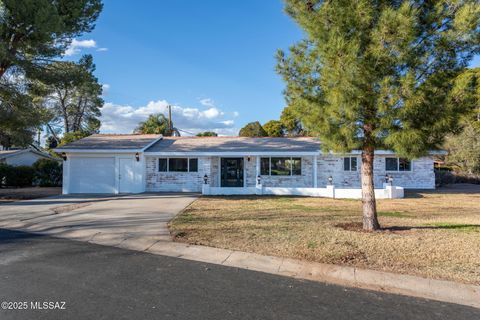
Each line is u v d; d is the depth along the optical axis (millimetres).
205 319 3650
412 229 7867
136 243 7047
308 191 17078
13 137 16938
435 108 6016
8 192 18906
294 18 7250
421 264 5285
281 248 6273
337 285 4723
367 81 6051
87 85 18250
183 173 19562
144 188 19234
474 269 5047
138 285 4676
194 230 7949
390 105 5941
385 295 4371
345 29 6391
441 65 6230
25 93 16719
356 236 7082
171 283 4773
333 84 6312
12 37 14695
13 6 13477
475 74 6047
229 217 9867
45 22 14039
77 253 6375
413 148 6230
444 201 14633
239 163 20188
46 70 16078
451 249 6039
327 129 6660
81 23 16984
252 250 6227
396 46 5883
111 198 15531
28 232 8383
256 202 13922
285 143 21359
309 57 7020
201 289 4543
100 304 4023
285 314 3791
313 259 5641
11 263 5688
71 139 31250
